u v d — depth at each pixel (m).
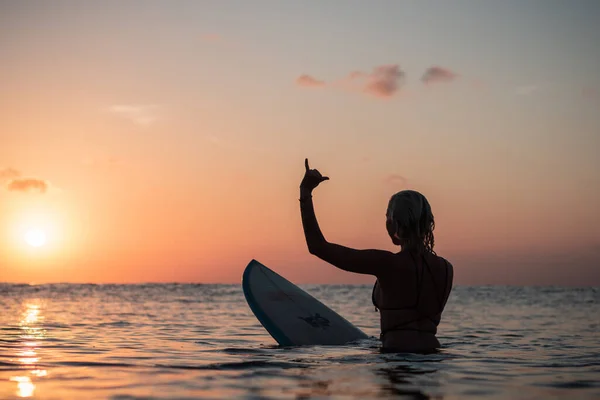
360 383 2.58
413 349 3.58
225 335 6.45
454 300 28.94
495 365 3.28
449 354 3.63
